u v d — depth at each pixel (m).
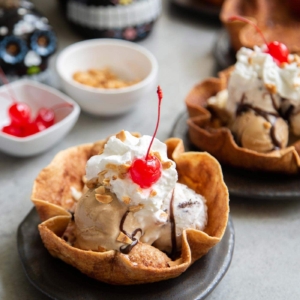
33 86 0.71
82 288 0.52
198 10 0.93
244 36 0.78
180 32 0.92
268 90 0.62
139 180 0.51
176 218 0.53
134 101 0.72
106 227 0.51
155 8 0.87
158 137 0.71
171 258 0.54
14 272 0.56
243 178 0.62
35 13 0.75
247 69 0.63
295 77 0.62
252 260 0.58
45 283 0.52
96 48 0.76
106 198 0.51
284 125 0.63
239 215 0.62
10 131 0.66
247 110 0.63
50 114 0.69
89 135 0.71
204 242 0.52
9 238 0.59
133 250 0.51
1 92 0.70
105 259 0.50
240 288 0.56
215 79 0.69
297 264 0.58
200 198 0.56
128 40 0.86
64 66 0.74
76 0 0.84
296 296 0.55
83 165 0.59
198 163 0.57
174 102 0.77
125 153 0.52
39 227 0.52
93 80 0.73
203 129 0.65
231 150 0.61
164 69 0.83
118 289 0.52
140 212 0.51
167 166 0.52
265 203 0.63
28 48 0.74
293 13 0.87
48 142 0.66
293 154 0.60
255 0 0.85
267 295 0.55
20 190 0.64
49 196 0.56
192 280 0.53
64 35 0.89
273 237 0.60
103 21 0.83
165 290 0.52
